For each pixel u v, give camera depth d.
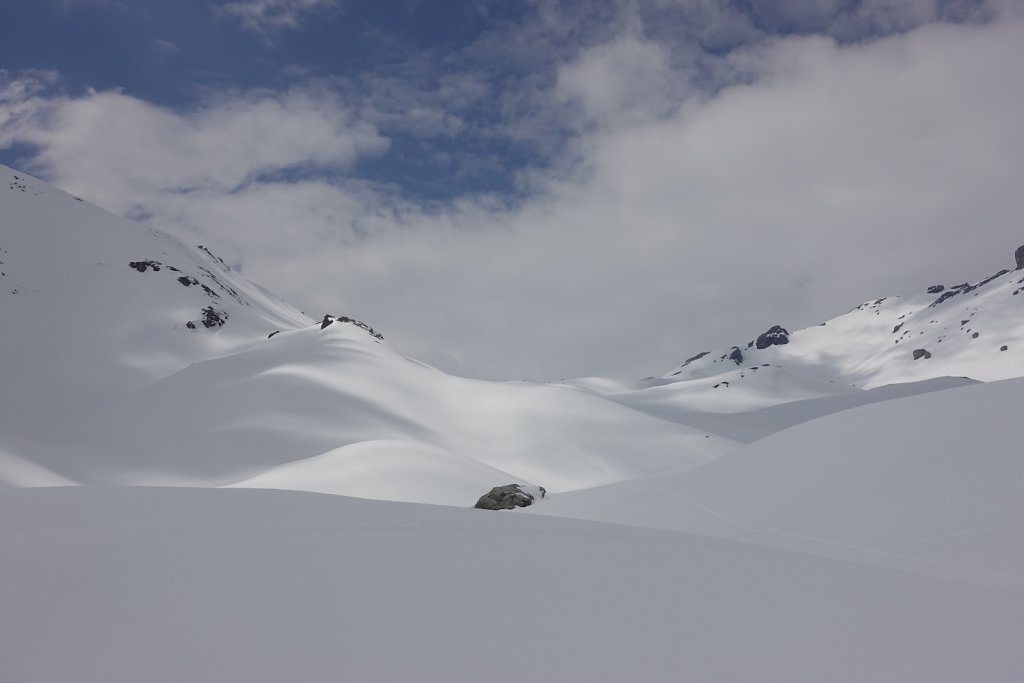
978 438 15.07
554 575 8.19
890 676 5.76
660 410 178.62
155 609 6.34
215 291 171.50
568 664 5.68
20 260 159.50
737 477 18.95
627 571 8.55
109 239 181.62
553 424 101.56
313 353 112.56
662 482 21.77
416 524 10.51
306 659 5.49
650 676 5.54
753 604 7.48
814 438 19.22
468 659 5.67
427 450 51.97
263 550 8.47
